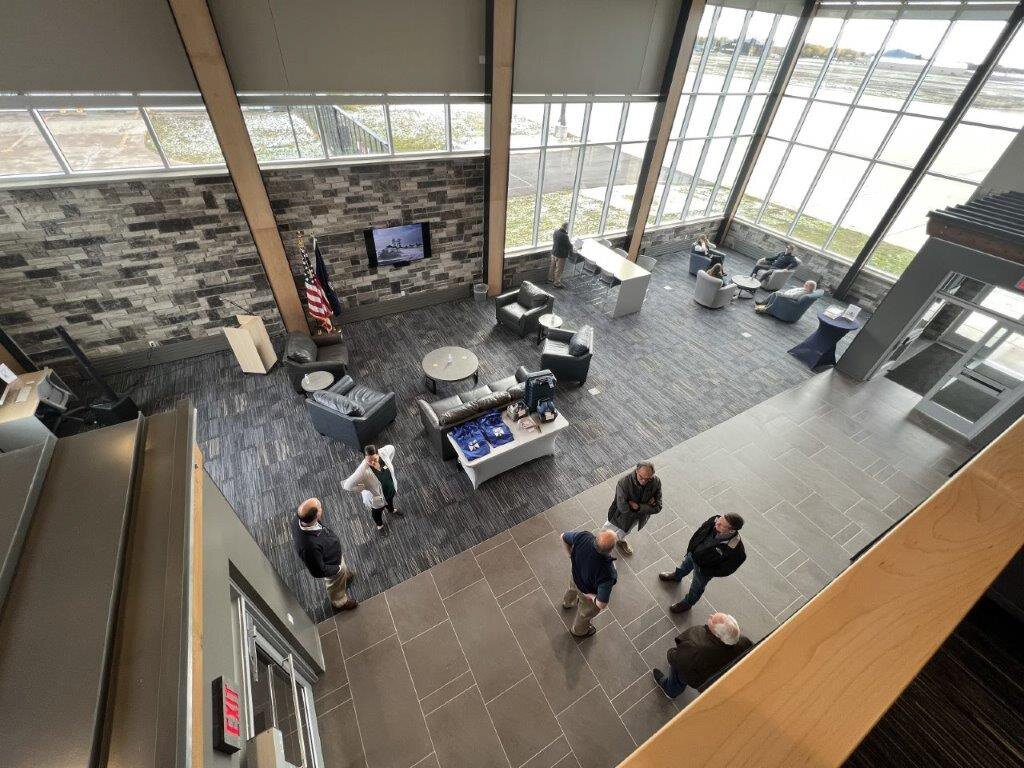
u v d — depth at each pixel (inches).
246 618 102.3
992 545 37.8
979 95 300.4
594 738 142.6
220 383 273.3
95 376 235.0
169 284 260.7
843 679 28.9
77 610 51.1
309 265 263.9
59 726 42.3
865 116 359.9
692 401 280.5
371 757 136.6
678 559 193.0
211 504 98.0
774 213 445.4
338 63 239.8
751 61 381.1
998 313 236.4
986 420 247.0
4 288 227.5
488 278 365.1
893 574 35.5
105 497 64.2
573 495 218.8
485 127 298.2
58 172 216.8
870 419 271.3
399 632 165.3
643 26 309.7
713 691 28.2
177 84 215.3
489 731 142.7
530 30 276.8
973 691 45.2
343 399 225.5
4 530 58.1
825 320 299.9
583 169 364.5
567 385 288.7
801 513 215.6
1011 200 248.5
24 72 189.2
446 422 211.3
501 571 185.6
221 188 246.5
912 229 354.3
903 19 323.3
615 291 392.5
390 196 293.4
